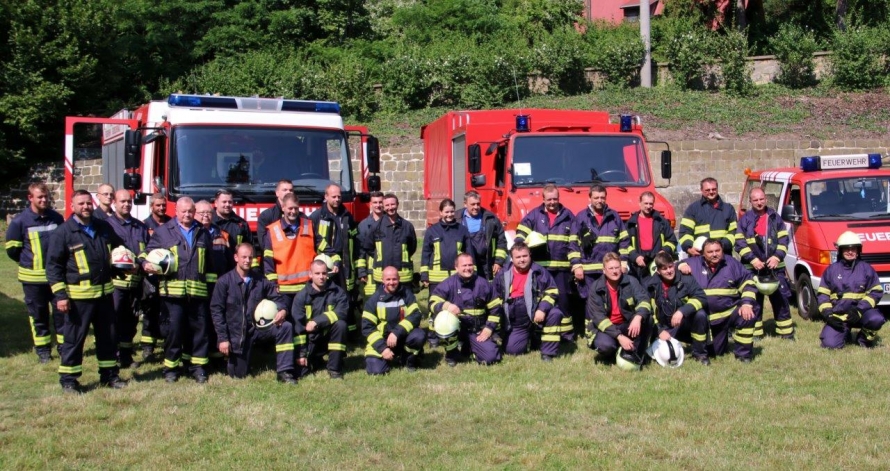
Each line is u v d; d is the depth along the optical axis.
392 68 29.05
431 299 8.84
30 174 25.83
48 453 5.93
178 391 7.65
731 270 8.62
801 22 34.06
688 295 8.42
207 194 10.04
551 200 9.65
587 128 11.62
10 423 6.67
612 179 11.06
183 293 7.98
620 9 41.12
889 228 10.67
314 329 8.07
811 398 7.00
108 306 7.82
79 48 26.61
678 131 25.33
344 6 33.59
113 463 5.76
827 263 10.56
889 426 6.24
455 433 6.31
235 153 10.33
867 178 11.31
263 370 8.58
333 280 8.55
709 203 10.00
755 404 6.88
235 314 8.10
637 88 28.75
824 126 25.48
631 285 8.34
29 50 24.98
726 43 27.95
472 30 34.75
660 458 5.68
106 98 29.50
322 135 10.81
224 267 8.55
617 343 8.34
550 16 35.69
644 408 6.84
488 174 12.07
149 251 8.08
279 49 32.09
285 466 5.62
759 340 9.56
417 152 23.97
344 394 7.52
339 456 5.85
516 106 27.92
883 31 27.88
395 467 5.61
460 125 12.80
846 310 8.87
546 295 8.80
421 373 8.31
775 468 5.42
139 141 10.06
